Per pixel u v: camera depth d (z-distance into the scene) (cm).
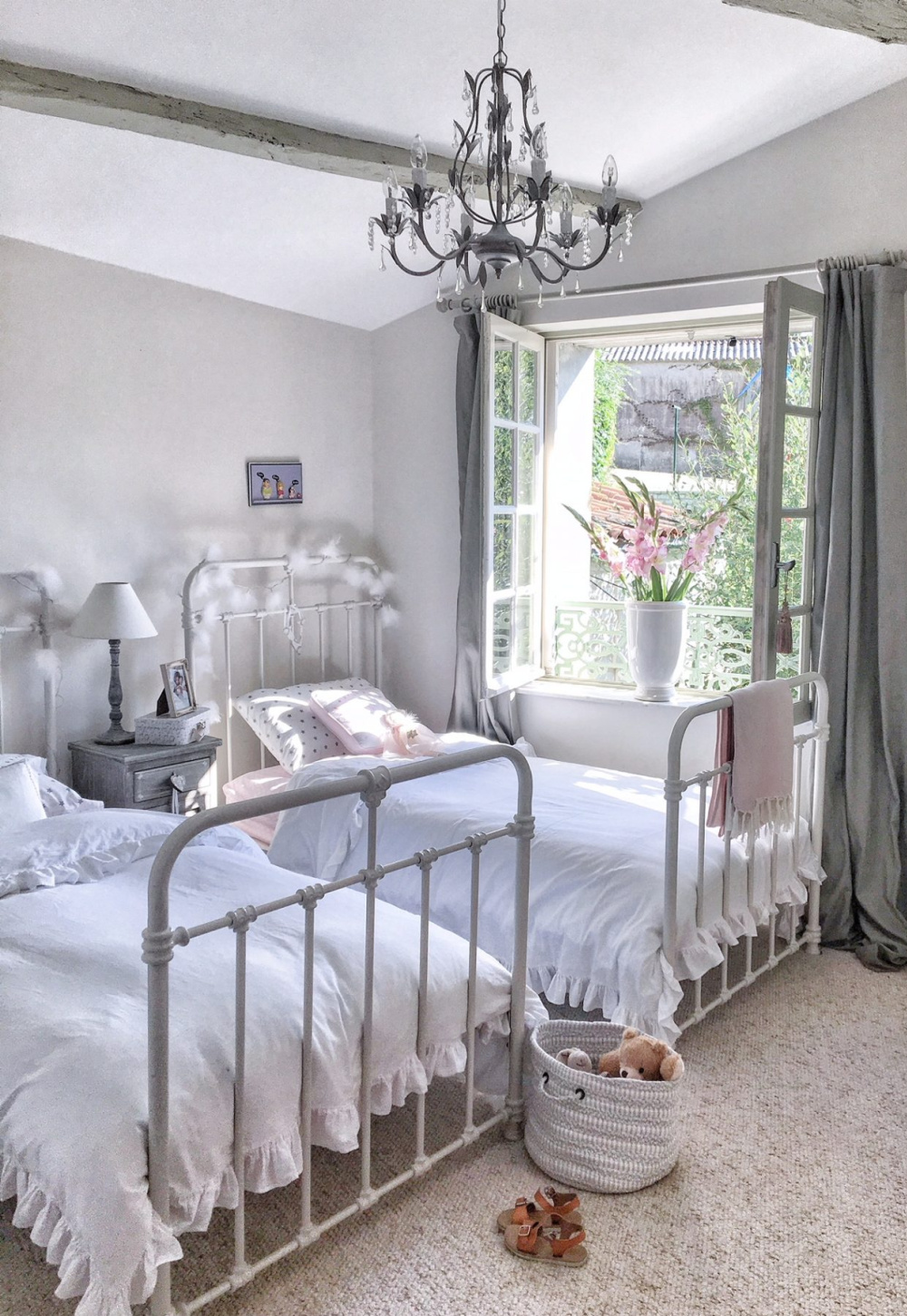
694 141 338
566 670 454
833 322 334
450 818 291
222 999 177
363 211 340
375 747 372
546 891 264
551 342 434
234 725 396
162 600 368
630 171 351
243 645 398
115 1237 145
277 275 373
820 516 342
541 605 450
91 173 287
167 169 292
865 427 334
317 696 386
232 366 385
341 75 263
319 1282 180
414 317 431
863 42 291
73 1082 157
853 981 308
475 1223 197
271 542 407
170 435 365
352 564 442
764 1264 188
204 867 238
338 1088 181
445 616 439
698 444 529
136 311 350
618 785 338
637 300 386
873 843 335
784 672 346
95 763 329
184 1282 178
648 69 288
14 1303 172
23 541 325
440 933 218
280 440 407
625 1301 178
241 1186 165
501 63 214
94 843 245
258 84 260
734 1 199
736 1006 290
